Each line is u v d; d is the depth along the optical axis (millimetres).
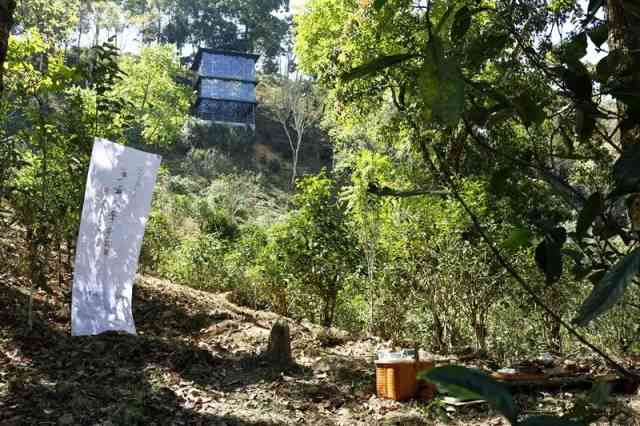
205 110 45656
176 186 31672
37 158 7207
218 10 61156
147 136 31984
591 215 756
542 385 5316
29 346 5664
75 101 7246
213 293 12484
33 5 13422
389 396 5246
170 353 6098
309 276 9641
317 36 13289
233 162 41344
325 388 5496
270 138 46875
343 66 9094
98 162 6008
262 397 5203
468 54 875
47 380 4949
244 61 46938
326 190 9922
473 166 5953
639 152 586
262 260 10141
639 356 7074
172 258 14234
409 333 9008
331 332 8297
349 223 9531
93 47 7258
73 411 4352
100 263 6055
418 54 670
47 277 8047
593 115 840
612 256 979
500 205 6137
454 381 448
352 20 8414
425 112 852
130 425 4254
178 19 60312
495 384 449
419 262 8109
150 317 7926
